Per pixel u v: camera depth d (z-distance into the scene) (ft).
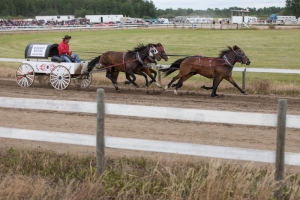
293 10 461.37
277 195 16.28
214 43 129.18
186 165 19.54
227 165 18.81
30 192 17.06
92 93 43.21
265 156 16.53
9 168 19.66
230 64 40.98
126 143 18.07
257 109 35.14
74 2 550.77
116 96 41.37
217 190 15.97
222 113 16.79
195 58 41.88
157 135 26.35
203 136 26.23
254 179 17.63
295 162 16.30
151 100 39.11
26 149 22.84
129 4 556.92
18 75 47.42
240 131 27.61
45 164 20.02
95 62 46.11
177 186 16.63
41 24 249.75
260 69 47.21
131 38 149.69
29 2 501.15
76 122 29.89
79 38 148.77
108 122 29.76
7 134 19.71
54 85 45.68
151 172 18.78
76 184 18.02
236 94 43.73
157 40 140.87
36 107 19.25
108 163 20.63
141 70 45.78
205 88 43.96
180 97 41.42
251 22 292.20
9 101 19.71
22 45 124.26
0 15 477.36
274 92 45.09
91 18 307.99
